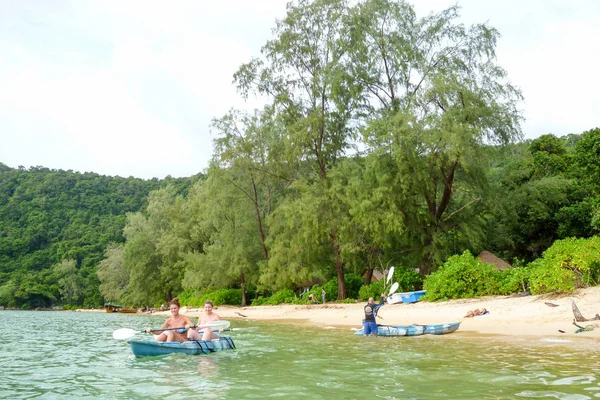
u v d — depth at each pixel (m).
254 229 41.44
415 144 27.16
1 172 150.25
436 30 29.11
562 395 6.00
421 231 29.84
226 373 8.59
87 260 101.00
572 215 35.16
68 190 135.00
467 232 28.59
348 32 30.72
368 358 10.05
